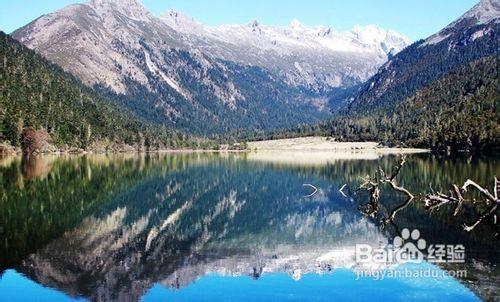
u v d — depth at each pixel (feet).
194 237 134.51
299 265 103.19
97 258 109.81
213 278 95.14
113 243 124.98
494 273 91.91
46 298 85.15
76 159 495.00
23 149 541.75
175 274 97.96
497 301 77.87
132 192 238.68
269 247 121.39
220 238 133.69
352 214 171.63
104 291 88.22
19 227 142.51
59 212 169.99
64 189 236.84
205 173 361.10
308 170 380.17
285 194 237.45
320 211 181.88
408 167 349.82
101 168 376.89
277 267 102.17
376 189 187.83
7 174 302.25
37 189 232.53
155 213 177.37
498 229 130.72
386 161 469.16
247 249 119.65
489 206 167.32
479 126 543.80
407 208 171.73
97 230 141.28
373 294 83.41
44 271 99.86
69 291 88.58
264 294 85.66
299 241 128.36
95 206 188.03
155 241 128.57
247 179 315.37
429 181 248.93
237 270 100.68
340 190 239.30
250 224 156.25
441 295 81.41
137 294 86.89
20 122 533.55
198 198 223.10
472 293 81.56
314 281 91.71
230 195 234.99
